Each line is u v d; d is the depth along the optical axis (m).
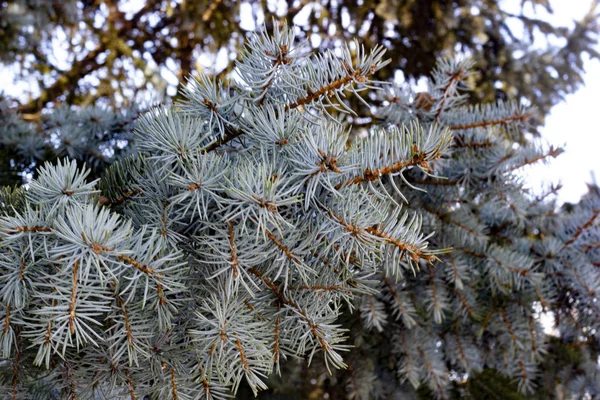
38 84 2.10
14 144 1.17
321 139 0.66
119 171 0.76
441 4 1.96
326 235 0.69
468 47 2.05
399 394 1.29
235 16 2.01
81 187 0.67
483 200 1.09
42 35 2.04
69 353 0.72
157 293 0.66
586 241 1.15
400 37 2.06
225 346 0.67
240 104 0.72
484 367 1.43
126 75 2.11
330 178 0.67
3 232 0.63
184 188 0.67
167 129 0.69
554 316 1.22
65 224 0.62
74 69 2.13
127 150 1.14
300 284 0.72
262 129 0.69
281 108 0.71
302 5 2.00
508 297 1.17
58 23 2.07
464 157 1.03
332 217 0.68
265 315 0.72
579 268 1.13
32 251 0.64
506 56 2.07
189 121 0.69
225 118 0.72
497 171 1.01
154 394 0.72
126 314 0.67
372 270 0.75
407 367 1.13
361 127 1.42
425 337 1.17
